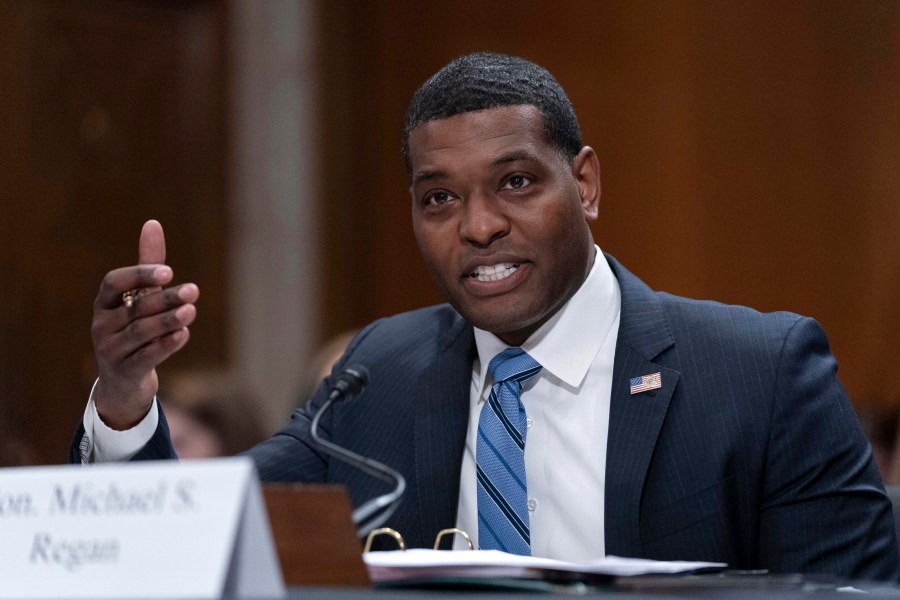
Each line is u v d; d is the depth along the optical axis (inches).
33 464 610.5
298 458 238.1
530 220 210.8
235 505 122.0
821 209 561.9
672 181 602.2
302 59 695.7
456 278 215.8
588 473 217.6
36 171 640.4
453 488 221.8
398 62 707.4
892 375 538.0
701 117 596.4
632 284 236.2
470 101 211.5
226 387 419.2
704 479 206.1
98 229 657.6
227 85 693.3
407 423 233.6
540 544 215.6
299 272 693.3
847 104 556.7
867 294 547.8
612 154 623.2
